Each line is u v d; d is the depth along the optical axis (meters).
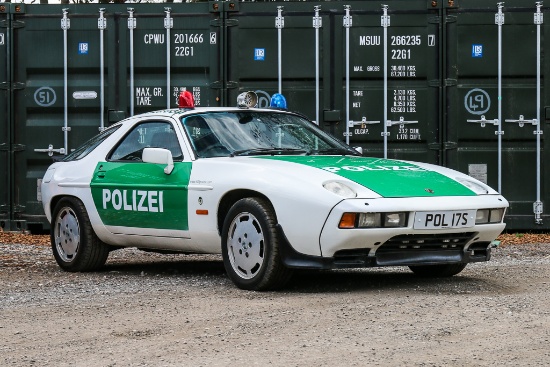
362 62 13.75
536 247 11.80
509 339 5.88
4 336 6.19
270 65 13.82
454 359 5.37
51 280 8.95
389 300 7.35
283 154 8.71
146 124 9.29
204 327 6.36
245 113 9.17
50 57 14.12
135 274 9.43
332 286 8.25
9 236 13.78
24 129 14.18
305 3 13.80
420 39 13.76
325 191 7.55
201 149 8.70
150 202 8.85
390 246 7.78
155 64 13.97
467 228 7.91
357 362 5.32
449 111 13.74
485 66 13.73
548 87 13.74
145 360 5.44
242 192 8.16
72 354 5.64
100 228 9.41
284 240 7.72
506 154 13.79
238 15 13.84
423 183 7.96
